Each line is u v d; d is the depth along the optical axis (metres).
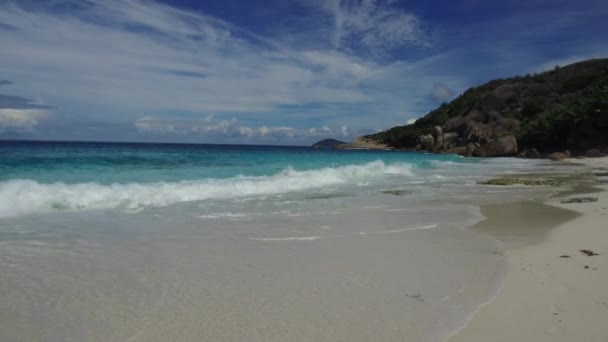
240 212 9.98
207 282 5.07
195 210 10.12
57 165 16.75
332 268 5.67
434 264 5.86
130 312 4.18
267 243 7.02
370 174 22.09
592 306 4.29
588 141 51.06
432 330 3.82
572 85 73.75
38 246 6.52
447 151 68.69
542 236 7.64
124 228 7.93
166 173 16.53
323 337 3.69
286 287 4.93
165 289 4.82
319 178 17.70
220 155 29.48
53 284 4.93
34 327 3.84
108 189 11.32
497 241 7.27
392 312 4.22
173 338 3.65
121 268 5.55
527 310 4.23
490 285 4.98
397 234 7.83
